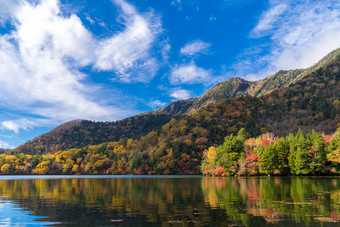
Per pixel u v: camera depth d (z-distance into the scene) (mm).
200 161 169250
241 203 27109
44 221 19203
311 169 85062
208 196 34344
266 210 22547
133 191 43969
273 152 92125
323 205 24984
